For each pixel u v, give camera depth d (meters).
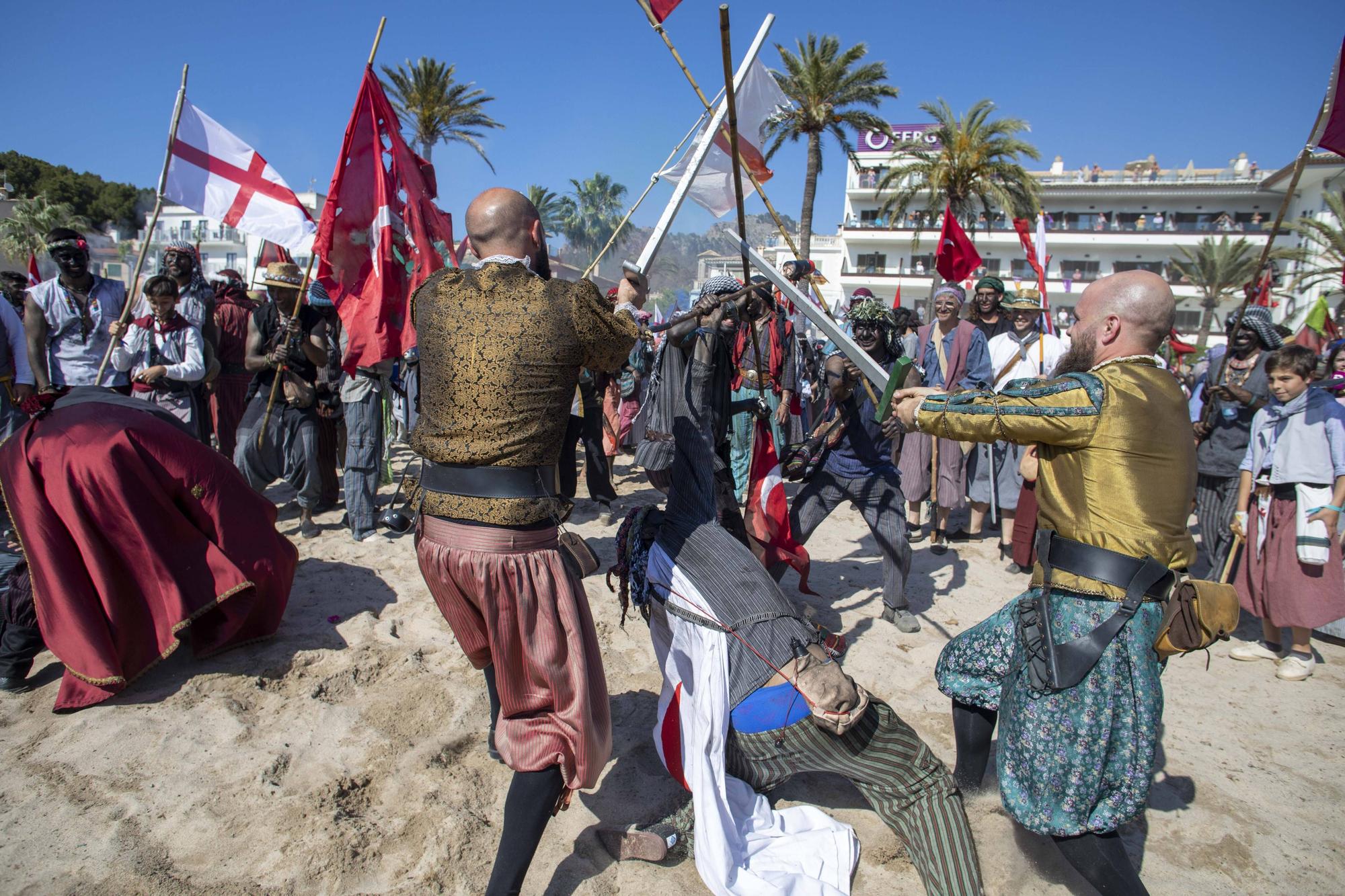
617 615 4.30
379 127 4.67
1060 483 2.11
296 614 4.06
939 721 3.33
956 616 4.54
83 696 3.11
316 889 2.26
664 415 2.99
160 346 5.09
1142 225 40.84
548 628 2.10
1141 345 2.14
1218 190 39.72
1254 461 4.09
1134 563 1.99
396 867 2.37
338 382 5.43
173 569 3.29
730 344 3.41
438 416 2.08
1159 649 2.00
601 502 6.02
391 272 4.68
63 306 4.93
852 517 6.75
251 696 3.27
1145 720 1.98
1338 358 4.84
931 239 42.91
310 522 5.35
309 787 2.70
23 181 55.44
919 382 4.05
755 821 2.43
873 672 3.75
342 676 3.44
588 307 2.06
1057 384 2.08
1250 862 2.56
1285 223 38.12
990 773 2.88
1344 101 2.93
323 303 5.13
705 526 2.60
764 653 2.34
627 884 2.35
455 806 2.64
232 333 6.64
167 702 3.18
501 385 2.01
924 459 5.81
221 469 3.53
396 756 2.90
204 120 5.15
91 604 3.14
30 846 2.38
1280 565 3.92
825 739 2.31
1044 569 2.14
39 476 3.14
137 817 2.52
